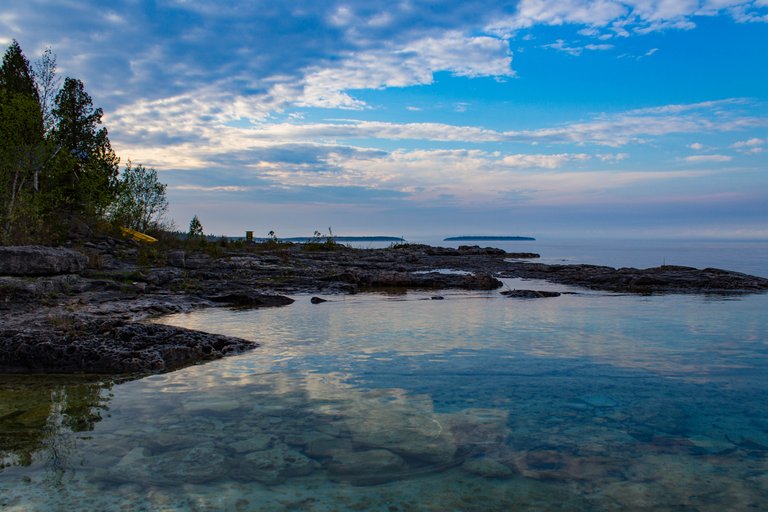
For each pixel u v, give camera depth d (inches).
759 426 186.5
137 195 1588.3
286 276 884.0
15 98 1055.0
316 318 476.1
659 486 141.4
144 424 192.4
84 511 128.3
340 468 154.4
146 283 683.4
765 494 136.5
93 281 627.5
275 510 129.6
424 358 301.6
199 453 165.0
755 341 349.7
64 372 281.9
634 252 2571.4
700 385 239.9
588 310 525.0
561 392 230.7
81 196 1354.6
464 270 1143.0
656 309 530.3
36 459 160.1
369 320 461.4
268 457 161.8
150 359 287.6
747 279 799.1
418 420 195.3
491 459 160.2
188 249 1318.9
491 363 287.3
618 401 216.7
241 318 477.4
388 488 142.0
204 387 244.8
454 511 129.3
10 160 1021.2
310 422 193.8
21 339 295.9
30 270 591.2
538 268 1170.0
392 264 1213.7
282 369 278.7
